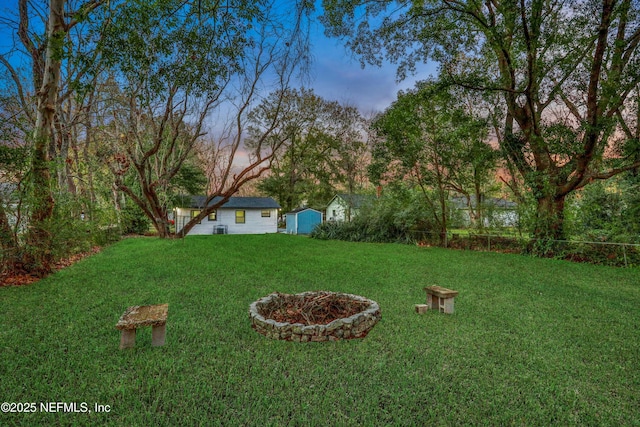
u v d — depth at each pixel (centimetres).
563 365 271
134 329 290
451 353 292
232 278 609
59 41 583
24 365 260
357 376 248
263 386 232
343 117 2497
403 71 934
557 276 669
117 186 1296
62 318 375
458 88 912
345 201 1945
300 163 2822
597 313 418
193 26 639
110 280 583
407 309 428
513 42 864
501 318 394
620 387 240
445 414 203
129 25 552
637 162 814
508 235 1107
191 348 294
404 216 1354
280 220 3238
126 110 1203
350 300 401
